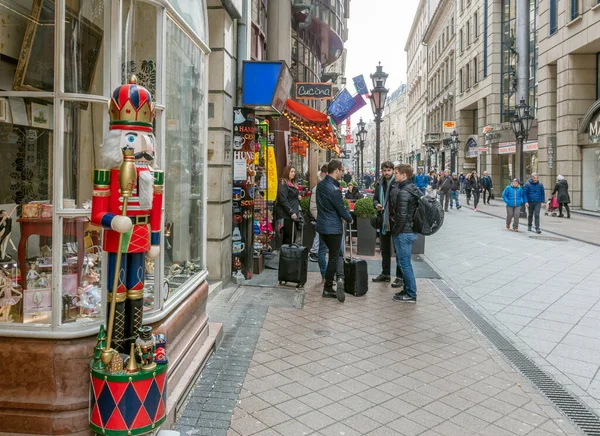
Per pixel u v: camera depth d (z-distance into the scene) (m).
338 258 6.97
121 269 2.78
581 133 21.72
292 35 14.88
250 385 4.07
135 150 2.66
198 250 4.69
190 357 4.05
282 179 8.91
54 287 2.91
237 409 3.65
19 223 3.00
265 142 9.09
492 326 5.89
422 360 4.75
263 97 7.52
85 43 3.06
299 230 9.16
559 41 23.02
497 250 11.71
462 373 4.46
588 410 3.81
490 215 21.30
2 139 3.05
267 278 8.11
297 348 4.96
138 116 2.68
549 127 24.39
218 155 7.01
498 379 4.35
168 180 3.90
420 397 3.96
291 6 12.83
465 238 13.83
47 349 2.87
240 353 4.75
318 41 19.64
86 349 2.92
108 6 3.05
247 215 7.76
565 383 4.34
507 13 33.84
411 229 6.85
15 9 3.04
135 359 2.70
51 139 2.97
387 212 8.08
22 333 2.87
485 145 36.12
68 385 2.89
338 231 6.91
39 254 2.98
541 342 5.37
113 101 2.68
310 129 12.03
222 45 6.83
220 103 6.89
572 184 22.52
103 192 2.63
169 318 3.57
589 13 20.33
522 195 15.31
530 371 4.57
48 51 2.98
